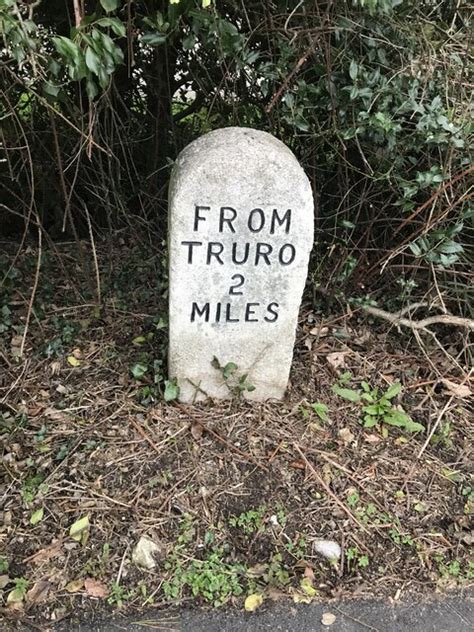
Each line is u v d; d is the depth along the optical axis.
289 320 1.31
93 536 1.14
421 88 1.44
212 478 1.25
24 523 1.15
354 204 1.58
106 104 1.51
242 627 1.05
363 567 1.14
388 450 1.35
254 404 1.40
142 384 1.42
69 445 1.28
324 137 1.47
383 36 1.39
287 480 1.26
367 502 1.24
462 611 1.10
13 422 1.32
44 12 1.45
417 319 1.68
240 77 1.52
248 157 1.12
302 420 1.39
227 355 1.33
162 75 1.70
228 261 1.22
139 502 1.20
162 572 1.11
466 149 1.40
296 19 1.42
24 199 1.74
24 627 1.02
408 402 1.47
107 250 1.87
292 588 1.10
